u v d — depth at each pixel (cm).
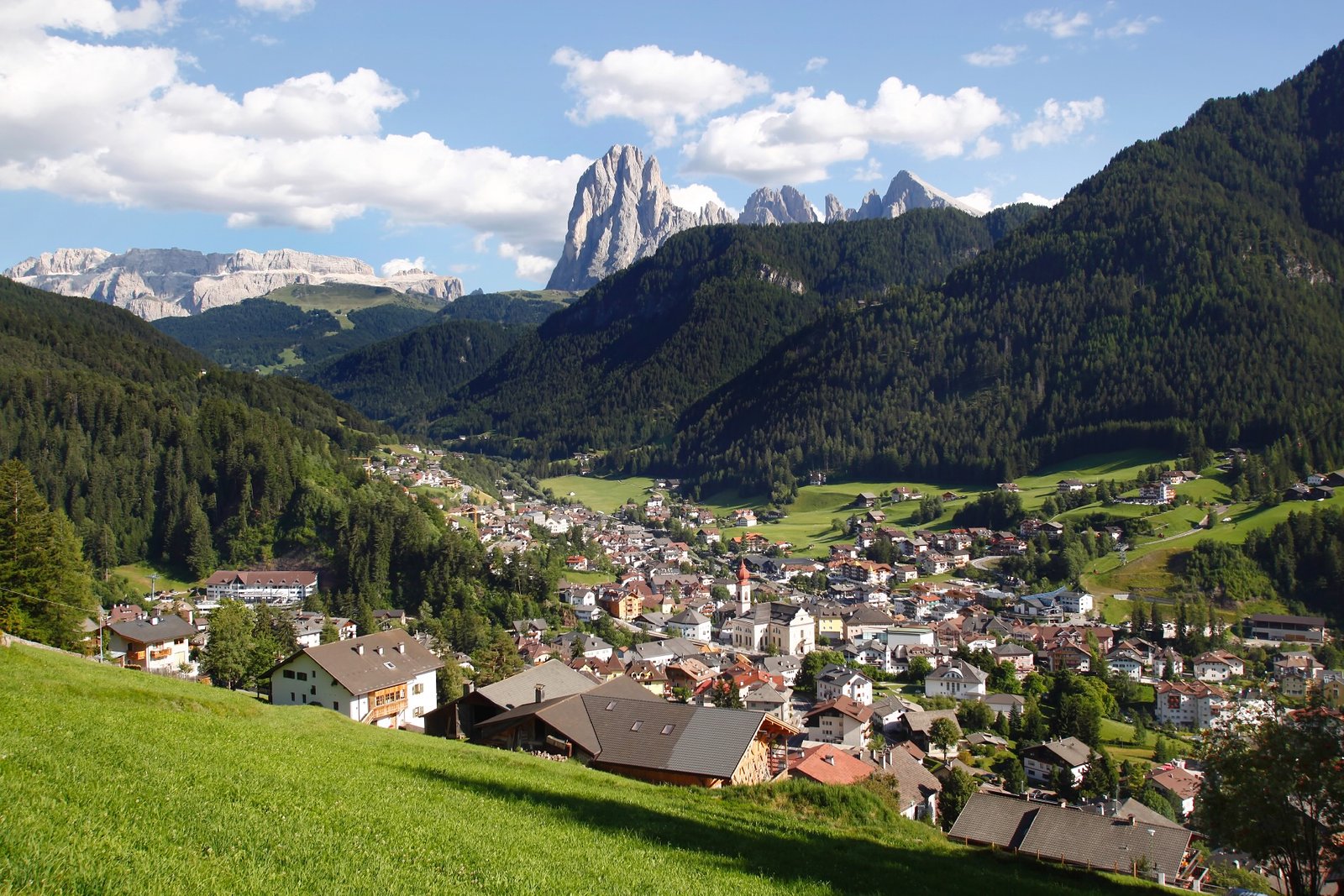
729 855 3234
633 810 3769
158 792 2566
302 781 3169
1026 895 3522
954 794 8412
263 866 2041
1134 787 10388
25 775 2503
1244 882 6869
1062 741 11394
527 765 4747
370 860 2250
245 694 5919
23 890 1619
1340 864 3806
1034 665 17400
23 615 8812
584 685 6975
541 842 2867
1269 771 3769
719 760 5094
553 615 18575
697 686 14475
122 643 11256
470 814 3156
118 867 1836
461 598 18112
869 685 14738
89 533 18638
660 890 2520
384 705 7850
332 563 19125
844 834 4097
